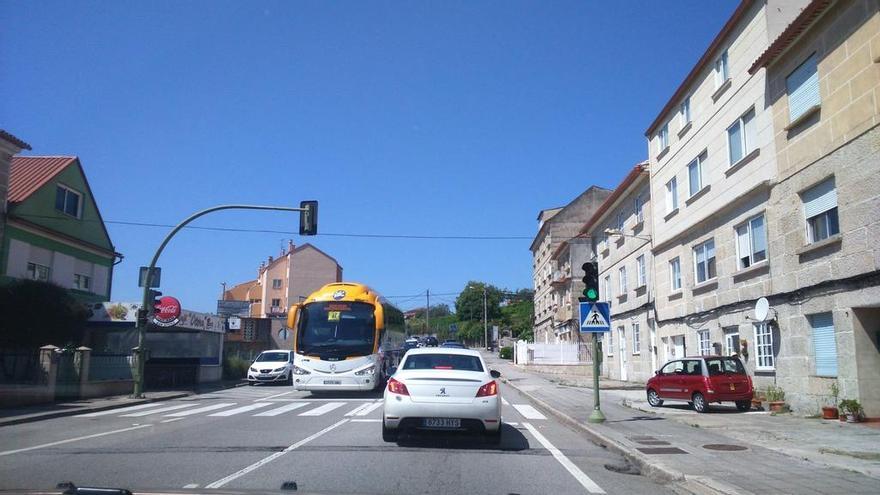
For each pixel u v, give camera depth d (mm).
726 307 19625
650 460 9625
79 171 29922
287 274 73188
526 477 8688
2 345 22328
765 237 17422
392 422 10680
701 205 21672
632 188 29469
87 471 8617
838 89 14055
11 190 26625
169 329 29094
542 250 60219
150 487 7605
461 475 8688
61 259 28375
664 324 25406
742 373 16922
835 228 14398
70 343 24078
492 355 70625
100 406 18047
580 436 12984
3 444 11156
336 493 7414
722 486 7930
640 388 25891
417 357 11867
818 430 12758
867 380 13461
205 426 13727
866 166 13172
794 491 7684
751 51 18188
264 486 7758
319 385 20328
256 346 47531
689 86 22891
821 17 14531
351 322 20891
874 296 12930
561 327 48812
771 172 16906
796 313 15656
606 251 35531
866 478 8438
